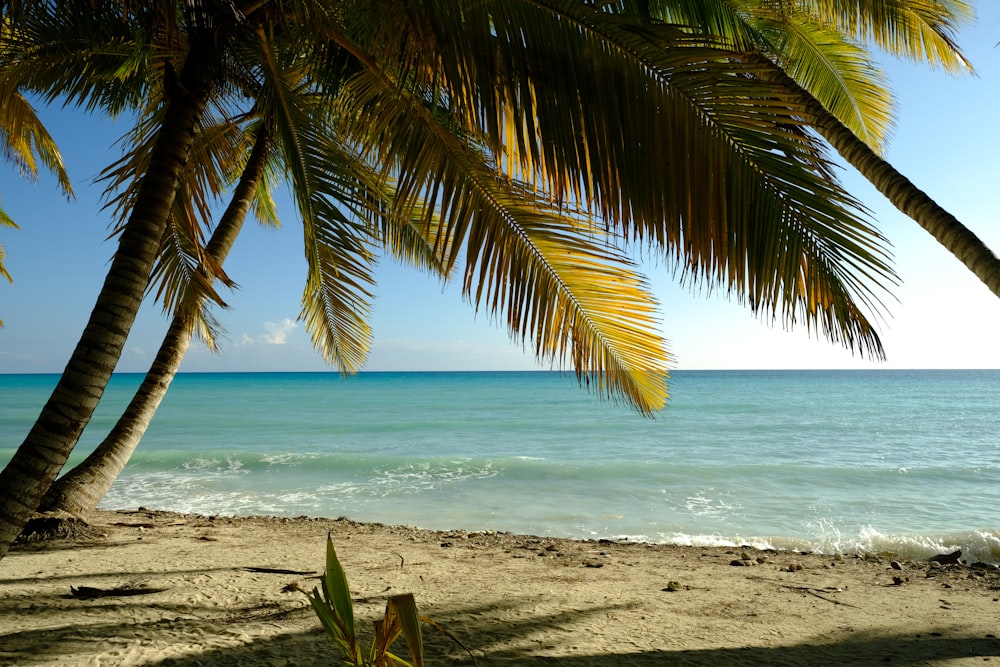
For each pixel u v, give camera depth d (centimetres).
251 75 498
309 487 1281
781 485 1305
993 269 267
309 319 721
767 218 244
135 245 292
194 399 5375
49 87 568
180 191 476
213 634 321
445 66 273
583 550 643
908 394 6256
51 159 848
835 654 329
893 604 446
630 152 255
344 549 592
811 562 612
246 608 378
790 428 2847
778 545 804
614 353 397
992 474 1434
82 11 344
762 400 5228
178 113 315
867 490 1258
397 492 1224
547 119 266
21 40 476
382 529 730
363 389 7706
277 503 1113
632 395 405
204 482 1345
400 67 282
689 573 538
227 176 702
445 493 1214
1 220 1448
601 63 257
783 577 534
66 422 269
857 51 607
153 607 371
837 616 410
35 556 509
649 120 253
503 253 372
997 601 461
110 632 315
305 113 482
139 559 508
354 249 544
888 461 1730
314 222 545
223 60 349
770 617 403
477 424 3041
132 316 292
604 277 378
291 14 371
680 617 394
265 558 531
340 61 426
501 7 266
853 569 578
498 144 271
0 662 267
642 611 405
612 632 354
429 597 423
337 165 496
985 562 719
